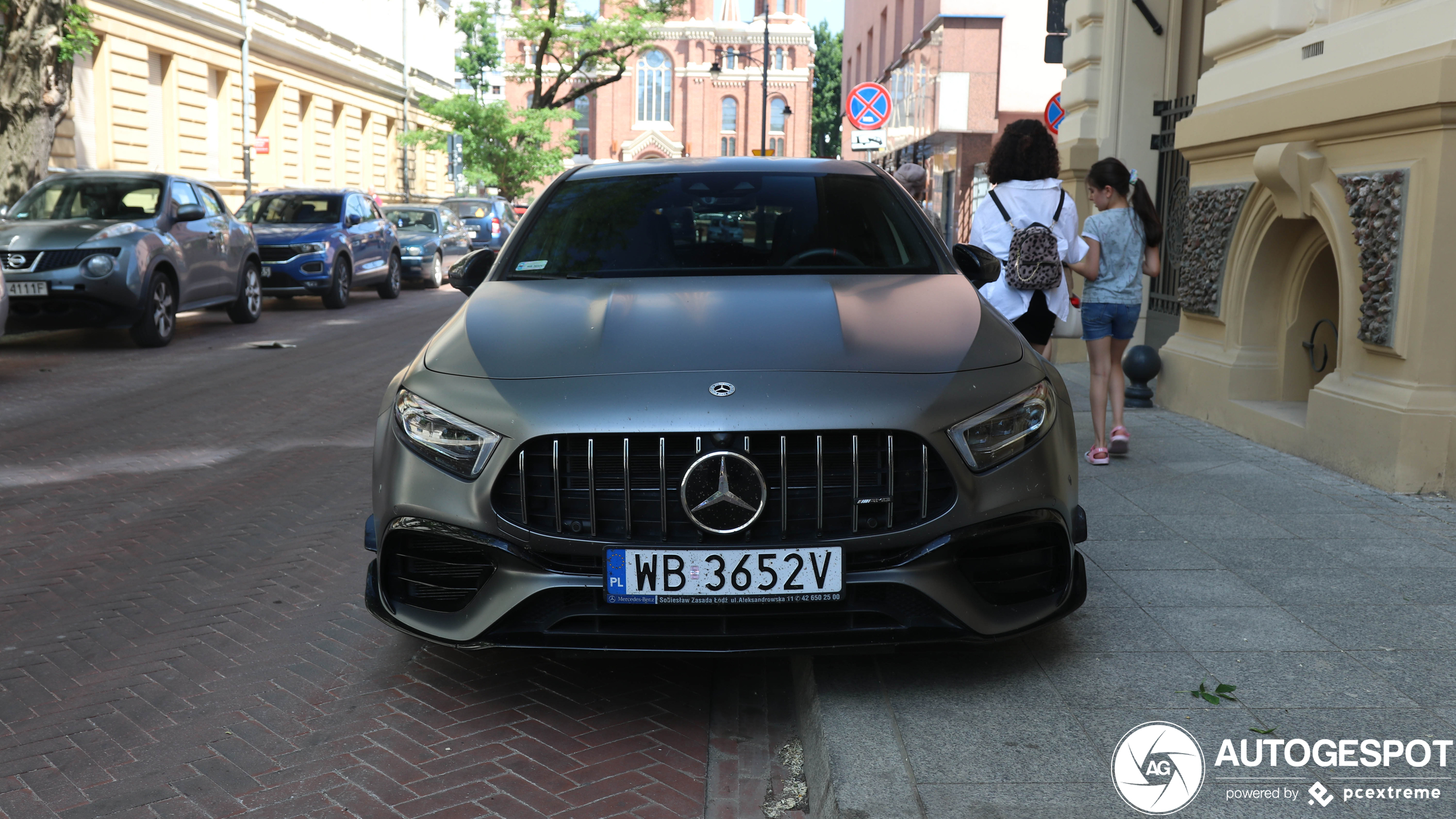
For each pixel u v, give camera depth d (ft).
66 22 45.78
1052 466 10.14
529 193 133.59
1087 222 19.06
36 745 9.92
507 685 11.23
